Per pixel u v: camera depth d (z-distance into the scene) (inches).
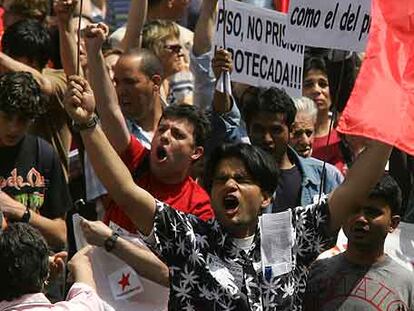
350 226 566.3
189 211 601.0
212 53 728.3
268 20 709.9
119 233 547.2
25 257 505.7
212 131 683.4
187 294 510.0
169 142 599.5
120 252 535.2
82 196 689.0
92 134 522.9
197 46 770.8
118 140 601.3
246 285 511.5
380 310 559.8
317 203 527.2
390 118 538.0
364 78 545.3
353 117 538.6
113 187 518.6
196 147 606.2
